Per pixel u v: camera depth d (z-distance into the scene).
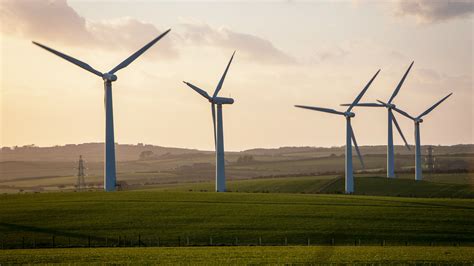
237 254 83.44
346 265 73.88
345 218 112.75
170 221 110.19
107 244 95.75
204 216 113.94
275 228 105.69
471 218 113.19
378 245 95.94
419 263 75.38
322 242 97.75
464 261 76.94
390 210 119.94
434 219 112.06
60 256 81.62
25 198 132.25
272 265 73.69
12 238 99.06
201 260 77.88
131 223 108.56
